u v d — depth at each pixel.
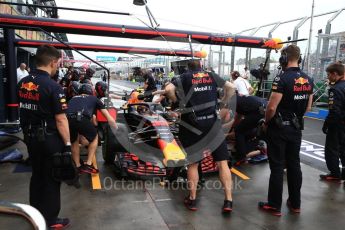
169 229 3.12
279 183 3.47
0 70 7.38
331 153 4.60
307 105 3.55
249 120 5.04
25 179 4.43
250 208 3.66
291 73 3.44
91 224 3.19
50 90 2.79
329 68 4.53
